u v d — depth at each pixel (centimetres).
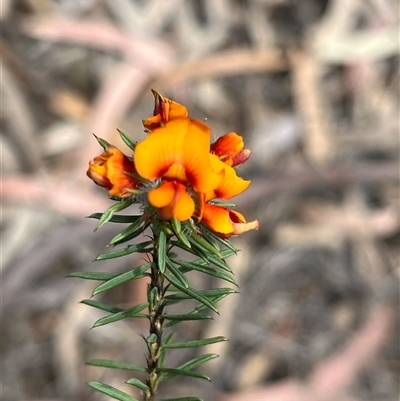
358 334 35
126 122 41
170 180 13
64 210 37
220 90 43
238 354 35
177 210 13
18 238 36
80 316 35
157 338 15
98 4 44
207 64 42
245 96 43
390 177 38
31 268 35
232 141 13
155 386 15
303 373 34
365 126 43
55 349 35
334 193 39
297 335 36
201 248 14
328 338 36
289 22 46
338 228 39
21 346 35
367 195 40
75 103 42
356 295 37
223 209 13
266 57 43
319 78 43
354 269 38
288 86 43
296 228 39
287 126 42
